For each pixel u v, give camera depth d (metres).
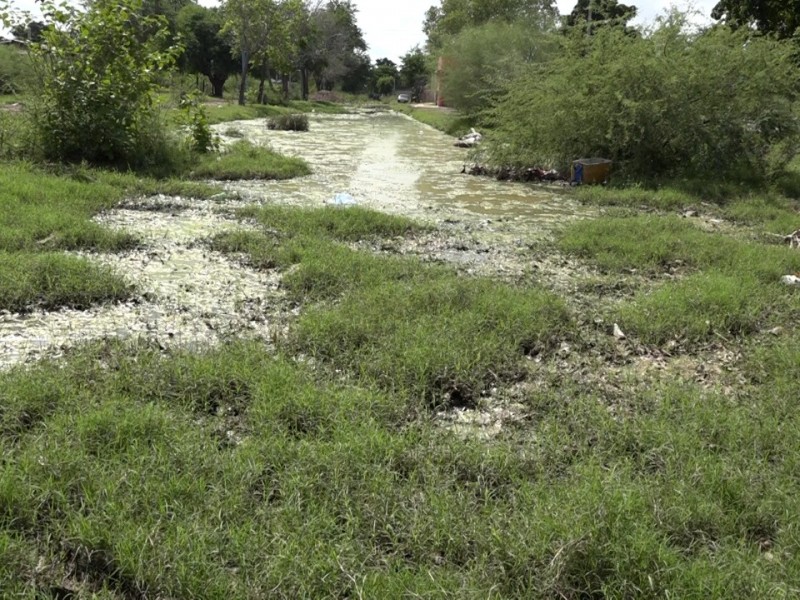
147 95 13.77
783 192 14.49
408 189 14.09
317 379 4.69
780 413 4.46
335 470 3.48
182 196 11.42
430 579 2.79
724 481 3.54
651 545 2.94
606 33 16.95
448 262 8.21
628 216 11.69
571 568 2.85
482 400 4.66
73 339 5.31
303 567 2.79
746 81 15.32
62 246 7.62
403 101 74.75
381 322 5.54
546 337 5.75
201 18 49.56
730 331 6.19
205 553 2.86
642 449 4.00
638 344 5.82
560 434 4.11
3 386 4.12
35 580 2.75
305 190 13.02
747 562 3.00
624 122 15.09
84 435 3.66
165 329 5.63
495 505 3.37
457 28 53.47
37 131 12.82
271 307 6.25
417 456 3.73
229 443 3.88
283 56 46.31
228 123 30.33
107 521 3.02
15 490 3.11
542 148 16.34
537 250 9.05
